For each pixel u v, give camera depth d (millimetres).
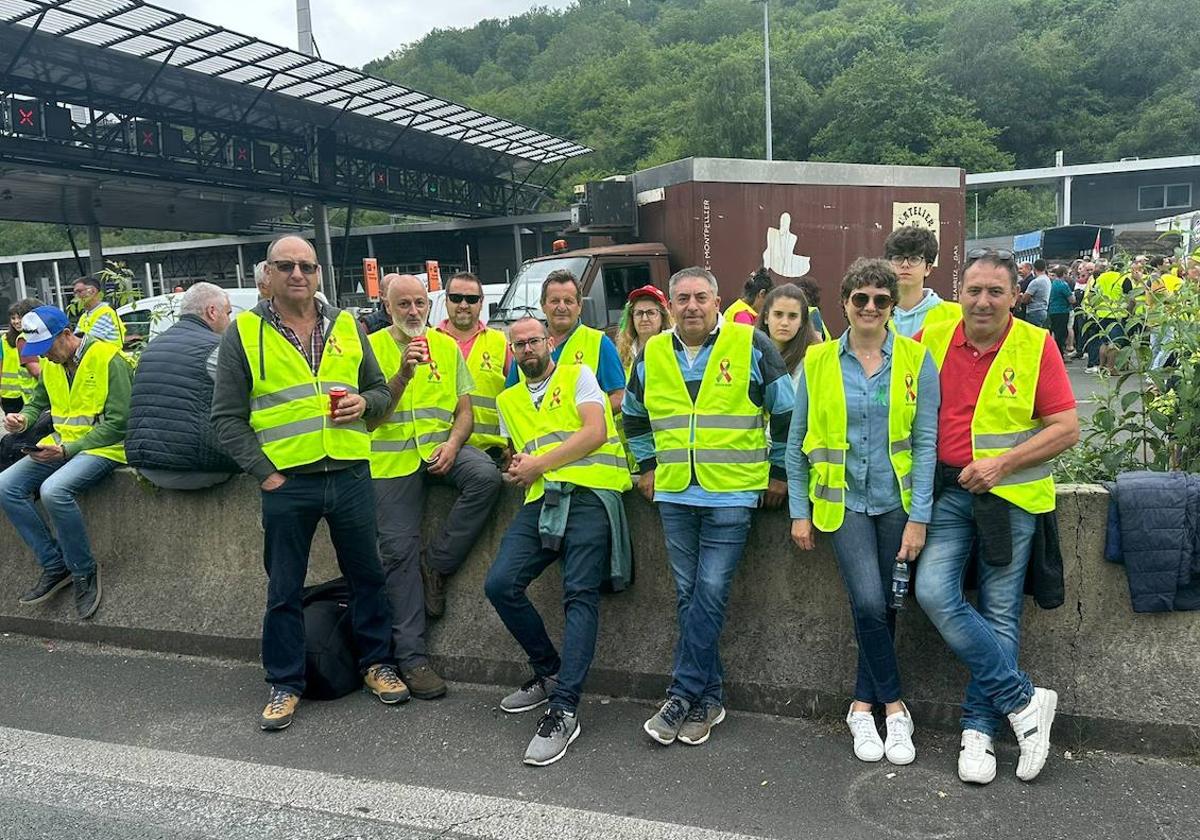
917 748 3336
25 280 44312
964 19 74062
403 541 4156
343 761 3395
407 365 3938
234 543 4605
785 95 68312
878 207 11133
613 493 3693
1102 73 73438
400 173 33500
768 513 3746
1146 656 3318
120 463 4785
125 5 17656
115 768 3367
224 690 4109
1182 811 2865
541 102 79375
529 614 3695
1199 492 3234
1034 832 2768
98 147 22125
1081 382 12141
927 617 3562
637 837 2811
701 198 9930
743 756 3330
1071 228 28141
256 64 21516
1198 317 3773
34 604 4867
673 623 3930
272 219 36094
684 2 109812
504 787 3160
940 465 3213
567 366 3725
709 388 3445
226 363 3594
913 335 4191
